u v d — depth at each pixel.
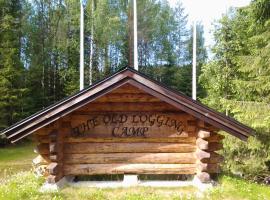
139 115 9.31
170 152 9.41
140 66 42.06
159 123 9.37
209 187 9.02
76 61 35.91
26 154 22.59
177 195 8.55
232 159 14.39
